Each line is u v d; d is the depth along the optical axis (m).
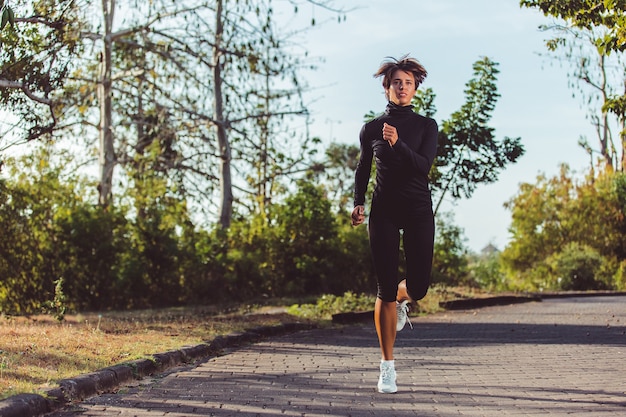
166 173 22.14
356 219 6.07
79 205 16.44
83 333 8.54
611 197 28.02
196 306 16.50
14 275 15.15
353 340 10.00
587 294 22.92
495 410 5.20
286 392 5.91
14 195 15.14
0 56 11.16
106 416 4.88
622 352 8.47
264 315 12.78
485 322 12.81
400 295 6.14
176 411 5.08
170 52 20.25
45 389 5.13
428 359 7.98
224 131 20.73
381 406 5.35
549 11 10.95
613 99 11.63
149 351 7.28
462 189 18.16
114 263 16.27
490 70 17.97
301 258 18.48
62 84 11.82
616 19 10.09
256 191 23.38
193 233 17.89
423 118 5.96
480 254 37.81
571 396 5.70
